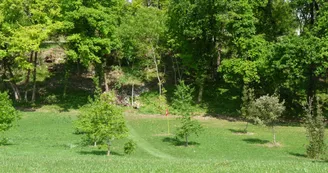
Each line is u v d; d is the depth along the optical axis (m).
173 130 34.97
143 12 49.69
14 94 50.38
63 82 55.19
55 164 17.28
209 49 48.28
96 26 45.41
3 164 16.89
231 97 49.75
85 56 45.56
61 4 45.75
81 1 45.12
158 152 26.06
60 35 51.47
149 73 56.31
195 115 44.56
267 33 49.72
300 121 42.47
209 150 27.08
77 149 25.56
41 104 47.78
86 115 26.47
